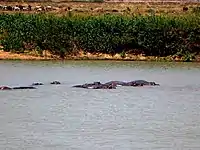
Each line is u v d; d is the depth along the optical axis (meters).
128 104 133.25
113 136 102.06
